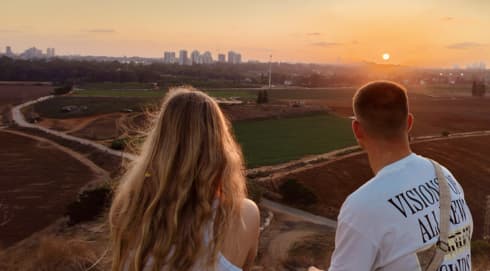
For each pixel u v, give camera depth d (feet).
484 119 312.50
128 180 6.64
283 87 566.36
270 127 260.21
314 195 130.21
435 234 6.47
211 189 6.32
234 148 6.86
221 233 6.10
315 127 265.54
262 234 96.02
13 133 260.21
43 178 163.94
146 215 6.18
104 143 222.28
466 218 6.98
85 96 386.52
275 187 142.92
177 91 7.08
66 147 222.48
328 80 652.07
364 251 6.38
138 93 410.31
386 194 6.61
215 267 6.03
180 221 6.09
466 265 6.73
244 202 6.57
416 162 7.20
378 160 7.45
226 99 364.17
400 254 6.28
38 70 563.07
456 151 201.57
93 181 160.15
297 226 106.52
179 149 6.42
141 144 7.13
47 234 97.25
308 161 179.93
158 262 6.02
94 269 29.84
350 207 6.67
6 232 102.27
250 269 6.75
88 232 80.12
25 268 43.96
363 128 7.52
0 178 162.71
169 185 6.28
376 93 7.32
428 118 310.65
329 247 85.25
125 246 6.35
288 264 71.41
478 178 162.71
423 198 6.68
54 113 319.47
